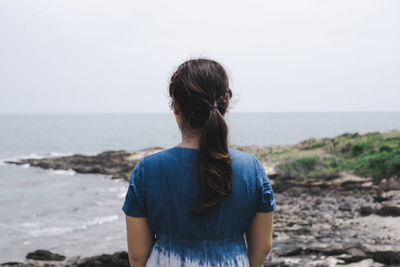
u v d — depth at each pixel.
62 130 126.31
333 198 14.69
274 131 107.44
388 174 15.92
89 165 32.22
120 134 102.06
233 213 1.35
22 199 19.03
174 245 1.36
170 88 1.45
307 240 8.96
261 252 1.45
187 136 1.40
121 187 22.69
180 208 1.33
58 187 22.83
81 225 13.42
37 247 10.84
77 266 8.34
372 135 24.73
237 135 86.94
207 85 1.35
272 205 1.41
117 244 11.04
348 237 8.97
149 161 1.38
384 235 8.89
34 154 51.09
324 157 21.64
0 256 9.92
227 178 1.30
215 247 1.35
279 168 19.70
